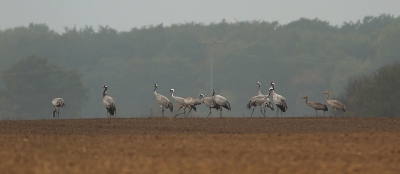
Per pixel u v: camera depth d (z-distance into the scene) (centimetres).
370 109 7394
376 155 2333
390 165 2125
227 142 2712
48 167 2134
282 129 3494
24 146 2645
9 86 10550
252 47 12938
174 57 12988
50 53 13850
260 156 2333
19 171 2067
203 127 3666
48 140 2845
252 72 12138
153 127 3678
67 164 2189
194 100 4612
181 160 2258
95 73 13338
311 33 13450
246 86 12019
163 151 2477
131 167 2120
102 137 2961
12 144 2706
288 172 2012
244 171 2036
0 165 2175
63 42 14188
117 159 2294
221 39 14488
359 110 7544
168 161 2236
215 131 3456
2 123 3884
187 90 12281
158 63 12825
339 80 11431
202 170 2058
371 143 2636
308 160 2241
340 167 2088
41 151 2505
